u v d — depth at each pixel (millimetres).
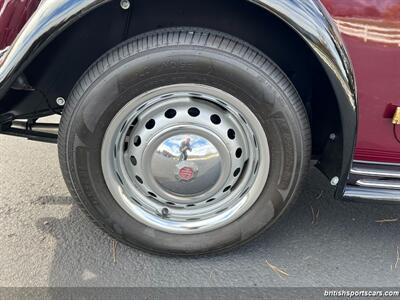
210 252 1093
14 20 944
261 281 1062
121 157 1004
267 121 944
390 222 1243
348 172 999
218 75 894
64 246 1135
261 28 968
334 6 900
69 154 967
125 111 934
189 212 1065
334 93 915
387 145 1042
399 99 972
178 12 959
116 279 1057
